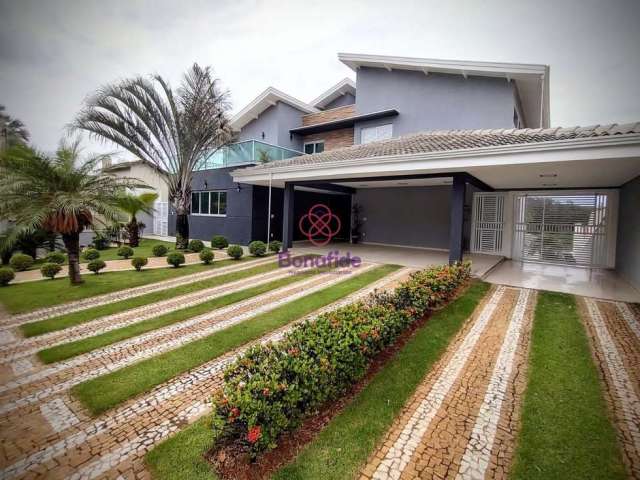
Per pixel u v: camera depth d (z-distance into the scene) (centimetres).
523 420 298
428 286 557
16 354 441
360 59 1539
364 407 316
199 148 1301
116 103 1106
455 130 1305
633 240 798
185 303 663
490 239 1277
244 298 690
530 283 816
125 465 252
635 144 557
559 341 466
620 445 268
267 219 1551
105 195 787
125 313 603
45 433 289
